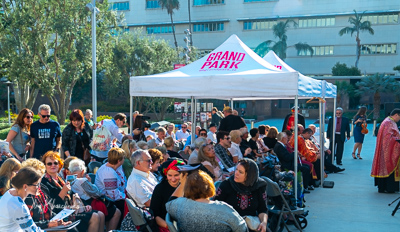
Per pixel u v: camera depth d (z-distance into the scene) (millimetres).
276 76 6832
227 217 3045
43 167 4113
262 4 69625
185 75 7750
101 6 27328
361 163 13078
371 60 65812
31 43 26375
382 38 64875
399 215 6840
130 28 75250
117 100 56375
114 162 5160
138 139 8500
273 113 59750
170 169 3869
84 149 7410
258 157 7160
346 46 66688
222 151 6461
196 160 6066
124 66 36969
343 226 6184
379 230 5992
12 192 3436
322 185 9312
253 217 3902
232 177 4051
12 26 25688
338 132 12547
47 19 27047
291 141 8617
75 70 27656
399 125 12336
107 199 4898
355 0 65500
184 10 72812
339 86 51188
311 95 8000
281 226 5785
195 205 3086
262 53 64875
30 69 26203
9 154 6023
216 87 7238
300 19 68688
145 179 4492
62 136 7207
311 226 6180
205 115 16219
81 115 7242
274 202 5586
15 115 33406
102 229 4543
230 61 7938
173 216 3230
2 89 54375
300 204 7035
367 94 53406
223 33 71562
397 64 64375
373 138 22297
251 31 70562
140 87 8016
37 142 7016
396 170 8461
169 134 10625
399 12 63594
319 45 68000
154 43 38156
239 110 58875
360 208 7309
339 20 66812
